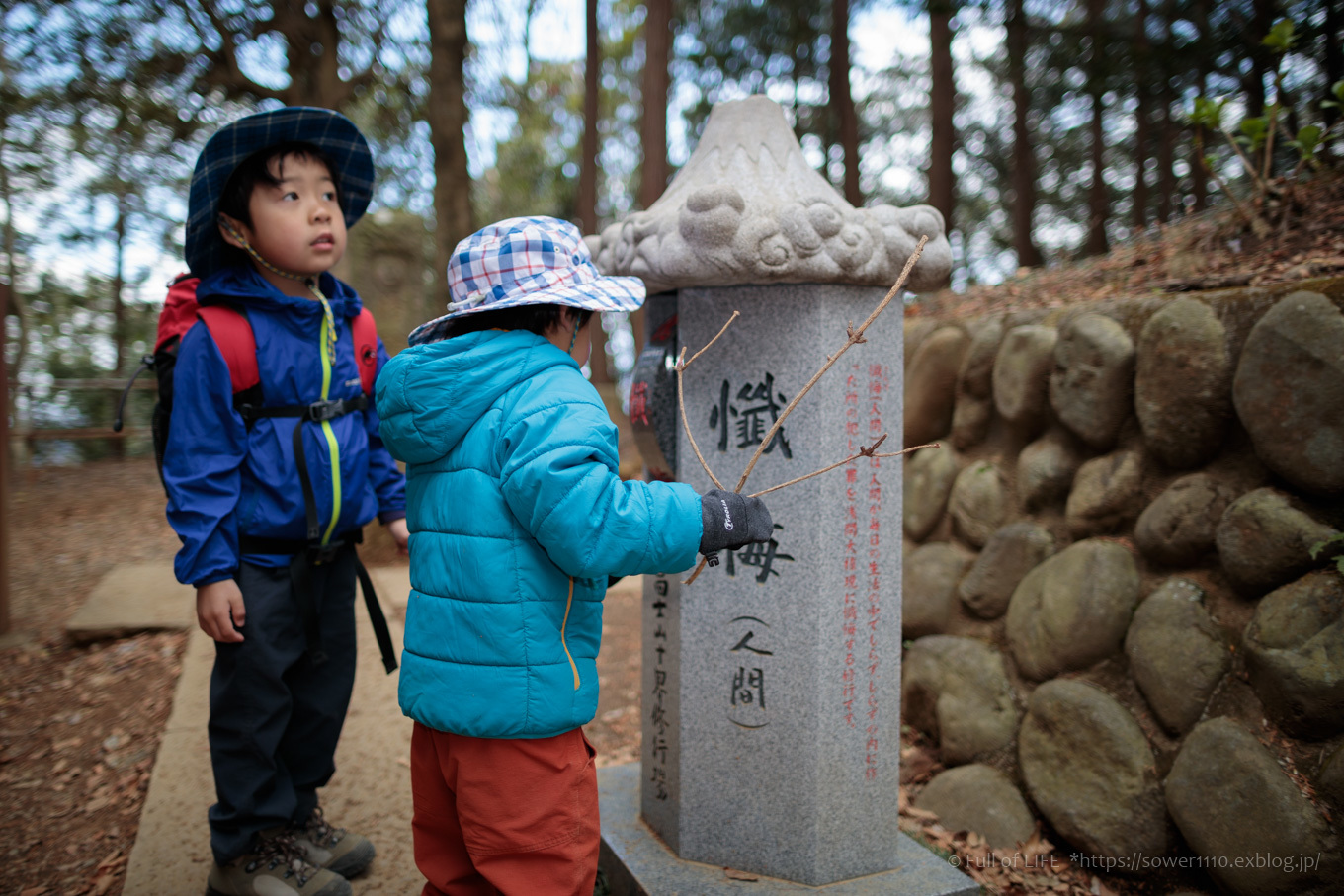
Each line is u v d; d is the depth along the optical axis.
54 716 3.35
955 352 3.55
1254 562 2.20
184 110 8.88
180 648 3.91
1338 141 3.43
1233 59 5.68
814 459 1.95
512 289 1.50
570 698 1.43
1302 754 2.00
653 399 2.15
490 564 1.40
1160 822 2.21
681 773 2.13
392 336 8.47
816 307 1.94
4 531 4.26
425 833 1.59
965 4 7.33
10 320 10.73
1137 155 9.69
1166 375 2.52
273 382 1.95
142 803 2.68
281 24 8.74
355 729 3.14
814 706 1.98
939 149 9.09
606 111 19.39
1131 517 2.70
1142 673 2.38
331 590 2.16
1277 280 2.60
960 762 2.84
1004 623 3.02
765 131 2.03
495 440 1.42
